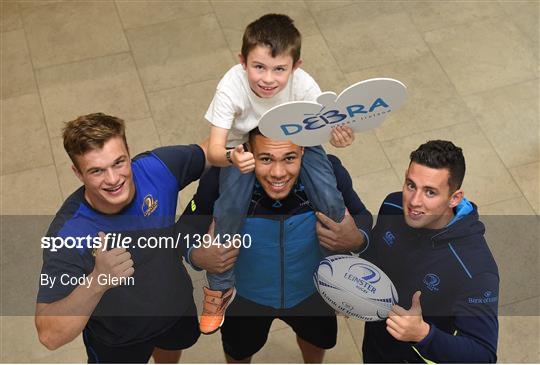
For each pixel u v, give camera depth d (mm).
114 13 4863
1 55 4656
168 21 4809
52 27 4801
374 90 1963
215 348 3135
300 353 3324
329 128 2074
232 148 2393
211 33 4738
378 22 4785
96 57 4625
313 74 4516
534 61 4555
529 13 4816
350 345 3320
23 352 3307
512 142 4156
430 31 4730
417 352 2316
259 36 2342
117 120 2207
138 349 2650
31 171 4086
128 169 2203
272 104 2541
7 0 4938
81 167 2150
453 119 4262
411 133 4191
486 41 4668
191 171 2506
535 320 3387
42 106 4379
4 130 4266
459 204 2254
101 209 2268
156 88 4449
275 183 2186
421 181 2150
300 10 4859
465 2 4887
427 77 4477
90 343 2623
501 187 3957
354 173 4020
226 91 2506
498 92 4391
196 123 4285
